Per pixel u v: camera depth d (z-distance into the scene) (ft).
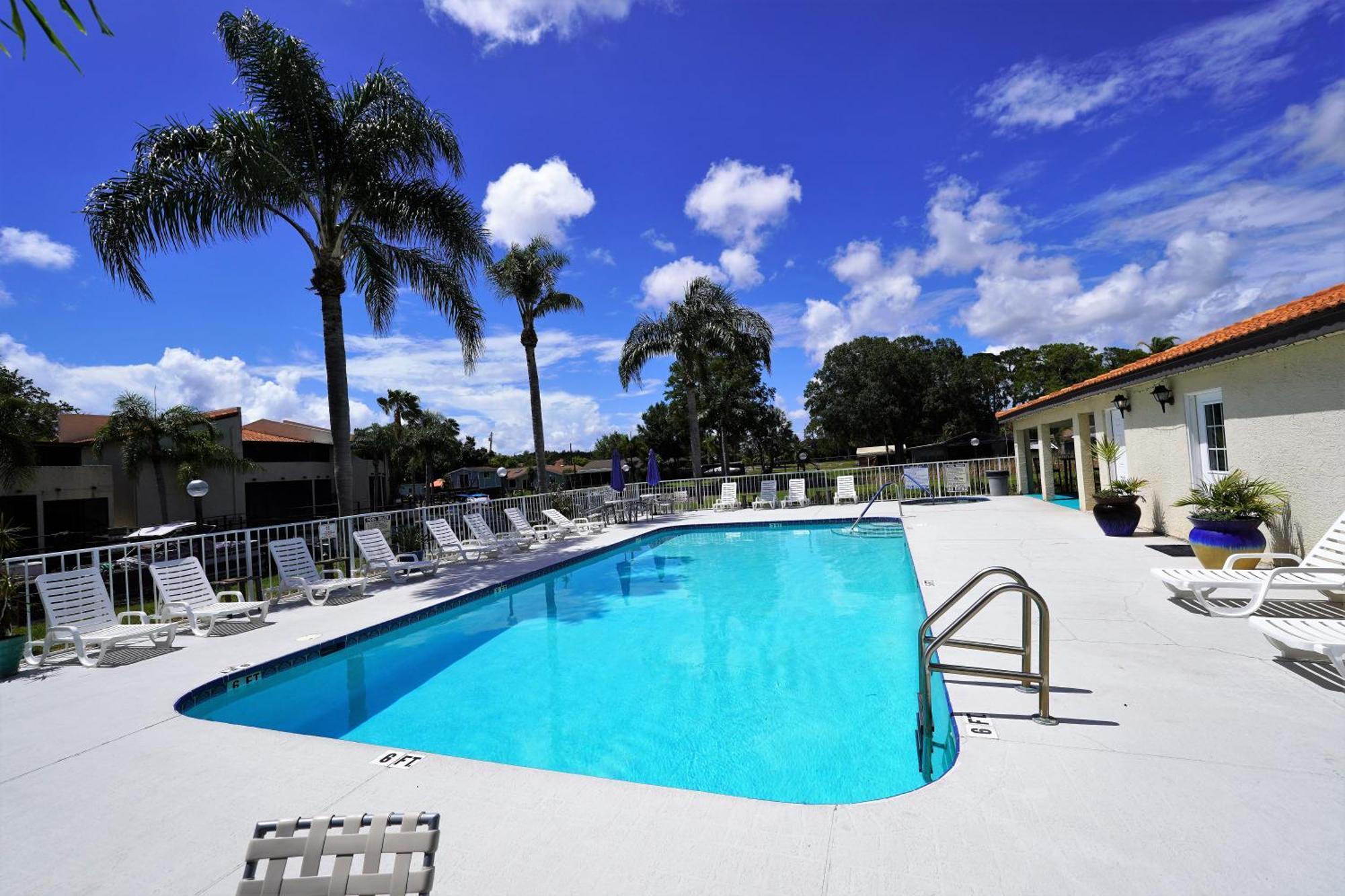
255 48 32.91
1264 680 13.00
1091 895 7.18
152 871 8.76
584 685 19.60
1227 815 8.52
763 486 64.95
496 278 61.46
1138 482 33.22
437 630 26.17
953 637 17.07
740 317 77.77
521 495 52.95
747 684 19.07
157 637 22.30
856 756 14.24
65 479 75.82
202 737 13.39
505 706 18.12
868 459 149.28
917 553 30.55
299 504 110.01
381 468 160.97
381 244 41.19
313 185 35.83
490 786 10.58
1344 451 19.27
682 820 9.23
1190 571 18.83
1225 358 21.38
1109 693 12.66
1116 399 36.94
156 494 82.12
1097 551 28.89
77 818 10.19
